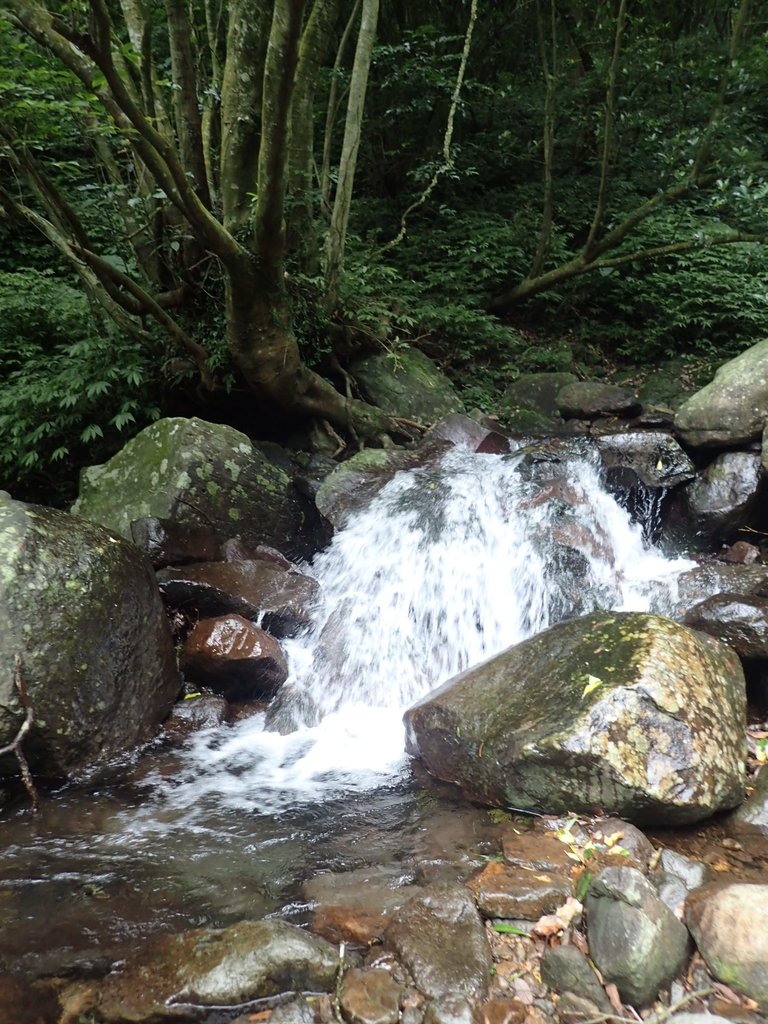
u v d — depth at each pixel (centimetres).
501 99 955
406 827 295
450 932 224
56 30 389
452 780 326
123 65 563
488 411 718
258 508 528
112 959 223
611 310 877
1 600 322
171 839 290
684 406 554
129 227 628
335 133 955
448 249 884
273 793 327
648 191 934
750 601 386
